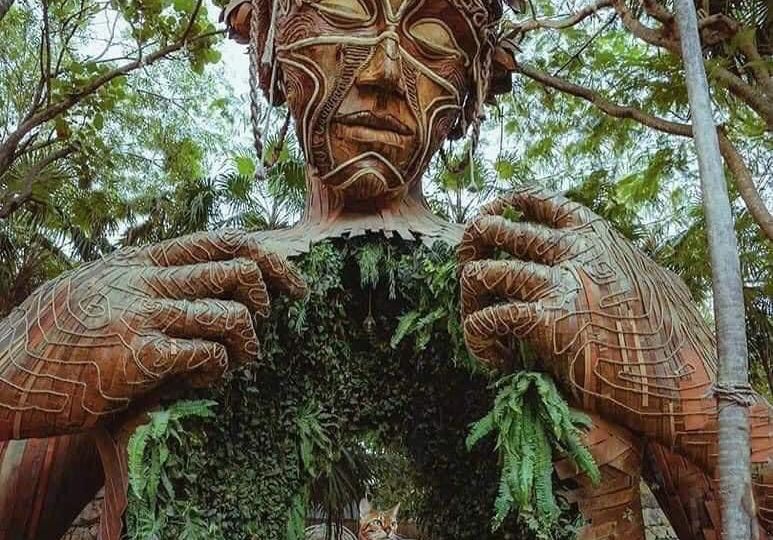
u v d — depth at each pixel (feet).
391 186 10.69
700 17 19.99
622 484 9.12
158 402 8.91
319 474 10.65
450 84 10.81
